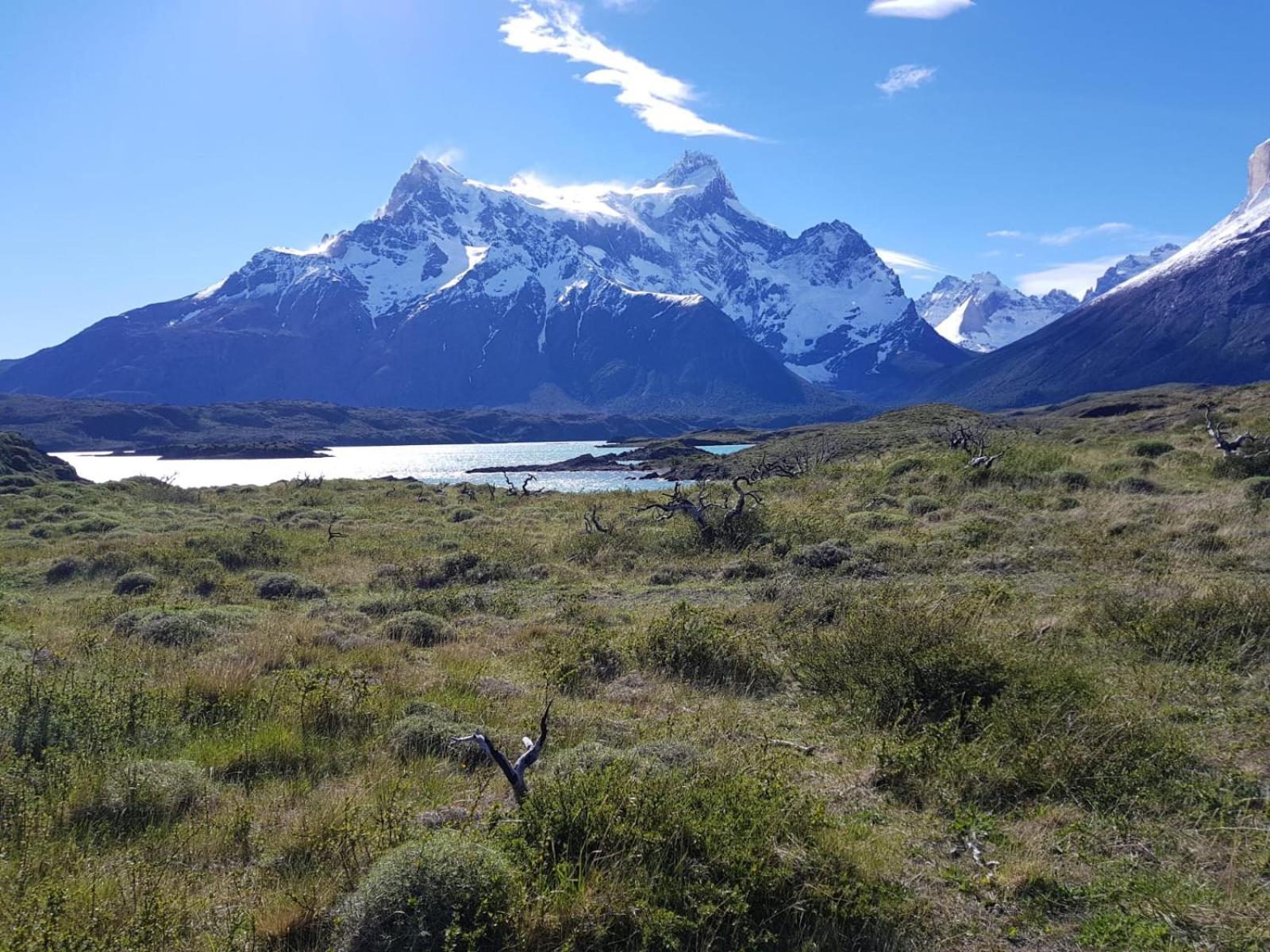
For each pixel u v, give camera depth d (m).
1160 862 4.52
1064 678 6.81
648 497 32.25
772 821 4.68
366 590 16.88
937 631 7.91
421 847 4.09
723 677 9.00
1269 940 3.73
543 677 8.94
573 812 4.68
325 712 7.54
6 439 52.88
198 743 6.84
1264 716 6.43
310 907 4.16
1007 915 4.16
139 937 3.79
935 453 32.12
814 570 14.95
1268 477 18.20
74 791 5.59
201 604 14.80
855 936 4.02
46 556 21.84
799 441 67.19
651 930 3.88
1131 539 14.60
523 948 3.80
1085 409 79.00
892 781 5.79
